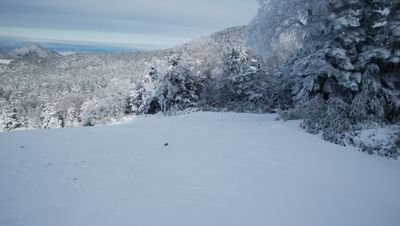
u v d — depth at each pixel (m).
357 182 6.62
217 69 39.22
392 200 5.85
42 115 71.19
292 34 17.02
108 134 12.31
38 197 5.66
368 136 9.95
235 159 7.94
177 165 7.58
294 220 4.80
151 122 16.05
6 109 70.50
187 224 4.59
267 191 5.89
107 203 5.35
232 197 5.59
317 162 7.77
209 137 10.87
